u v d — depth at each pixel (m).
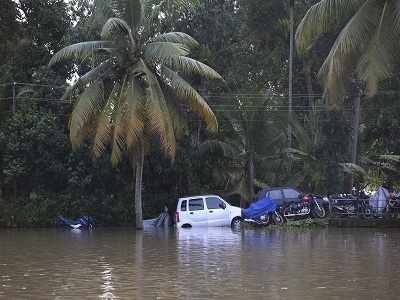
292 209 38.09
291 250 22.61
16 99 43.75
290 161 44.41
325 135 42.66
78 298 12.93
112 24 35.31
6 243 27.06
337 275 16.05
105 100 38.78
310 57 48.81
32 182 43.62
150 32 39.31
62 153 43.59
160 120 36.03
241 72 50.84
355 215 38.12
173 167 44.19
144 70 36.88
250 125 43.66
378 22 27.48
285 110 46.75
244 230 35.41
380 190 38.62
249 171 44.41
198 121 46.16
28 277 16.03
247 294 13.25
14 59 46.16
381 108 46.78
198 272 16.77
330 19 28.41
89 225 42.38
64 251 23.08
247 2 51.12
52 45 47.66
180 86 37.50
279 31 51.47
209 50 47.31
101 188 44.56
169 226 43.06
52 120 42.56
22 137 41.81
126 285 14.59
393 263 18.56
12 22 45.59
